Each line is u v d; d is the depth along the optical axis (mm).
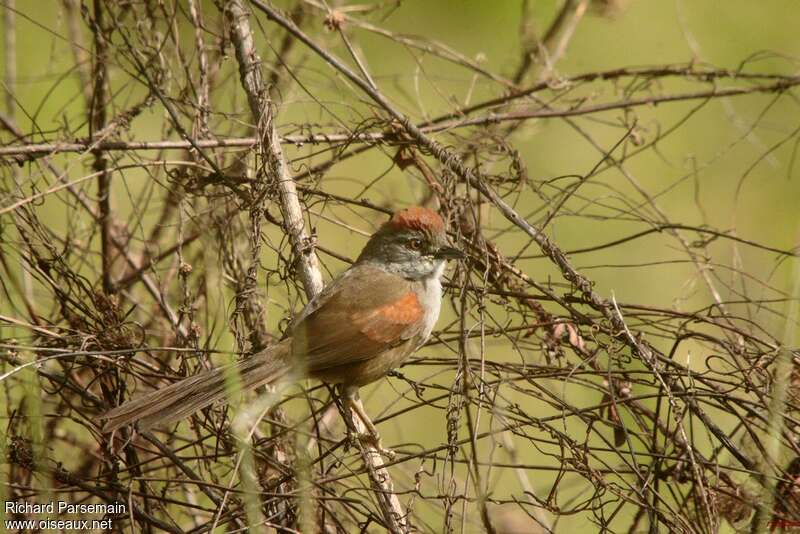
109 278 11781
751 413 9727
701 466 9727
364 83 11094
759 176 17781
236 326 10570
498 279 11117
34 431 9000
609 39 19703
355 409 10664
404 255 11031
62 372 11367
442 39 19141
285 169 10953
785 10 20375
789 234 17062
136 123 14867
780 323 10953
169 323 12055
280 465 9930
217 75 13273
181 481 9711
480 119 11914
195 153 11562
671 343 12500
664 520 9359
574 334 10898
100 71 11672
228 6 11328
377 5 13188
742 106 17891
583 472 9609
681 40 19688
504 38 19234
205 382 9562
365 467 9727
